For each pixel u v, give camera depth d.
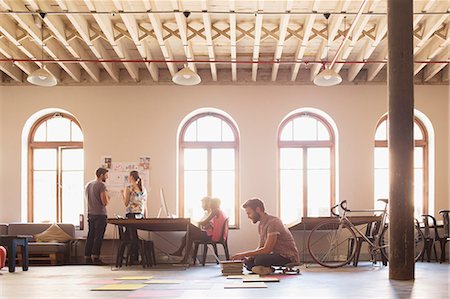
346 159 10.59
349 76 10.56
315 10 7.57
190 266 8.62
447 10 7.70
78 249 10.18
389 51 5.93
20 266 9.02
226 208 10.94
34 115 10.70
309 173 10.99
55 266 8.77
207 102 10.68
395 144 5.86
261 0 7.38
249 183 10.59
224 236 8.89
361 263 8.85
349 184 10.55
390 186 5.92
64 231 10.27
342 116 10.64
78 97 10.69
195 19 8.58
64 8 7.55
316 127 11.02
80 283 5.95
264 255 6.75
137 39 8.62
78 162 11.03
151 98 10.70
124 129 10.65
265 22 8.76
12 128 10.66
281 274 6.75
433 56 9.38
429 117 10.68
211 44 8.76
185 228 8.79
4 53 9.20
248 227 10.55
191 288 5.32
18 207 10.62
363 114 10.64
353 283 5.71
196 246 8.86
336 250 10.26
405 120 5.84
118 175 10.57
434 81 10.70
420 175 10.95
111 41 8.64
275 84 10.68
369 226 9.09
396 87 5.86
